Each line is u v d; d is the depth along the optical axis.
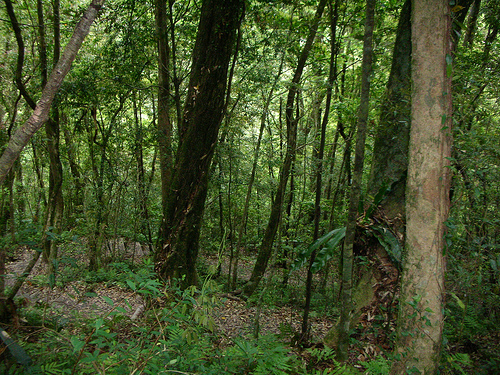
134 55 7.82
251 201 12.39
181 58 9.14
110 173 9.20
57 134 6.70
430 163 2.28
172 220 5.94
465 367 3.67
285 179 4.99
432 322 2.31
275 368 2.55
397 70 4.46
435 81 2.26
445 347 3.51
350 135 7.58
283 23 7.66
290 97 6.85
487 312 4.73
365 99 2.77
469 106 3.72
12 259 9.52
